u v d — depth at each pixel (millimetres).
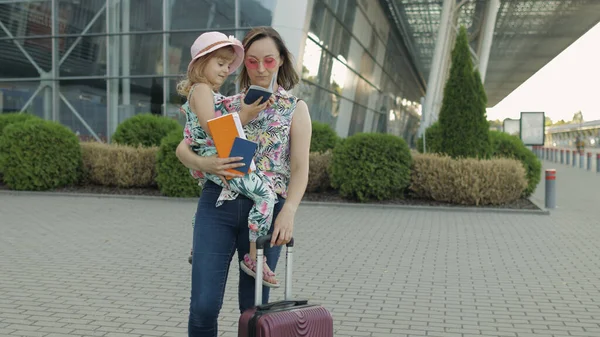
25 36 20172
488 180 13117
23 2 20125
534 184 15227
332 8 21281
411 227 10484
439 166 13469
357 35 26000
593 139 93125
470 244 8883
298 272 6945
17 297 5762
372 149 13594
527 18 36969
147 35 19141
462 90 14539
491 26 24328
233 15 18266
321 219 11352
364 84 28625
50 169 14742
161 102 19141
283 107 3068
